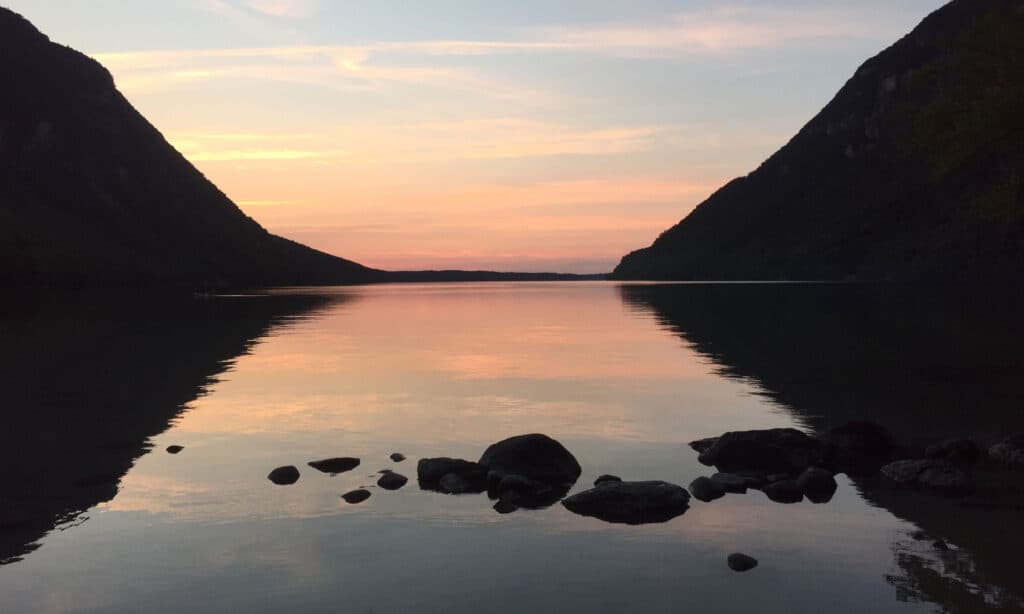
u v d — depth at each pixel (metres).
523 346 31.44
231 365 25.08
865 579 7.38
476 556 8.09
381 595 7.12
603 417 16.05
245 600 7.03
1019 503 9.77
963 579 7.35
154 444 13.63
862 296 71.38
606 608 6.82
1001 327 35.75
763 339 32.62
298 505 9.95
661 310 58.97
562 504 9.95
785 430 12.31
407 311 61.62
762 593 7.10
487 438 14.09
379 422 15.61
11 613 6.80
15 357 27.42
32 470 11.79
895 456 12.45
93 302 75.56
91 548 8.38
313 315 55.81
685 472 11.69
